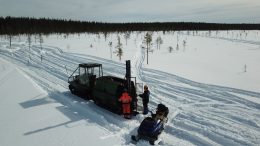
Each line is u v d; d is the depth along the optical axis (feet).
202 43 272.92
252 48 223.51
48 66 100.68
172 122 42.80
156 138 35.70
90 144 34.63
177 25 601.62
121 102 45.73
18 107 50.26
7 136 37.35
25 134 37.99
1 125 41.34
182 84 70.38
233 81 77.20
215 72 94.53
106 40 264.11
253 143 34.58
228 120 43.27
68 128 40.24
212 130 38.99
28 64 106.83
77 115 46.14
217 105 51.88
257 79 81.92
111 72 86.89
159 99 55.93
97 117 45.01
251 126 40.65
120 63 106.32
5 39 257.75
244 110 48.67
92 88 54.44
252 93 61.21
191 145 34.71
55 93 60.90
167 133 38.73
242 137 36.52
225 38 373.40
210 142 35.35
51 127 40.57
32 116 45.34
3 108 49.67
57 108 49.88
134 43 236.02
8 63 107.86
